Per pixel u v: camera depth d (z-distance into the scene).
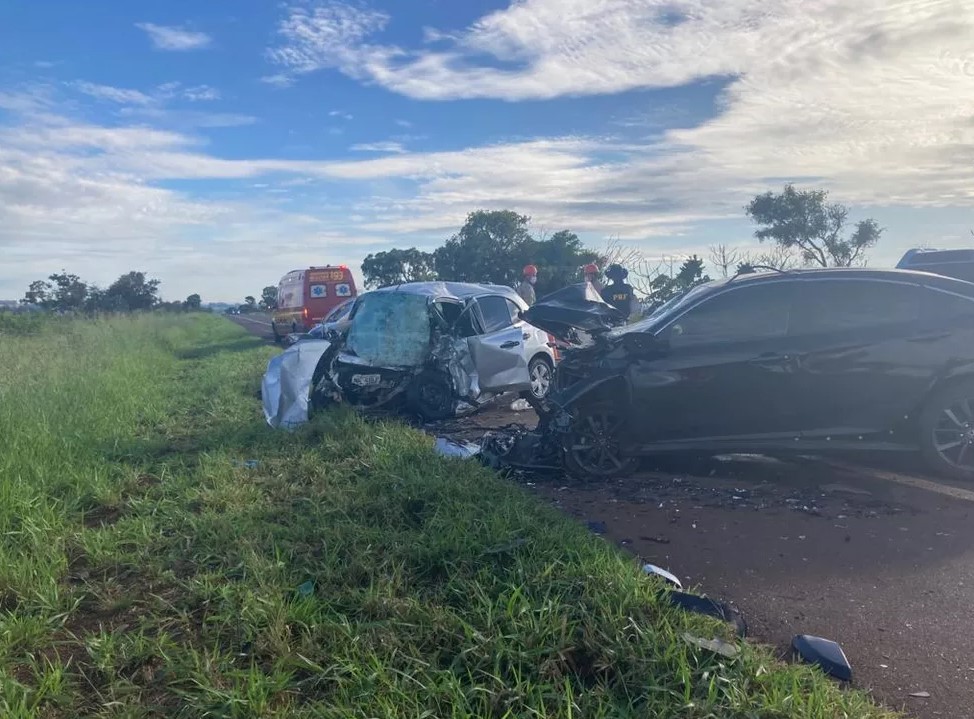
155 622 4.26
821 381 7.29
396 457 7.34
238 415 11.04
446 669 3.63
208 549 5.20
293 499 6.39
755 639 4.12
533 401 9.07
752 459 8.20
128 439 8.98
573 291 8.98
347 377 11.22
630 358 7.62
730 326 7.58
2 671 3.63
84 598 4.64
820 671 3.65
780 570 5.11
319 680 3.62
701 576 5.03
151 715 3.45
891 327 7.32
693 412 7.49
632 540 5.73
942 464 7.18
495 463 7.73
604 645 3.72
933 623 4.30
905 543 5.54
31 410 9.15
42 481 6.62
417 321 11.37
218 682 3.60
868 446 7.34
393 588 4.45
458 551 4.90
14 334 25.41
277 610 4.18
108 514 6.32
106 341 21.39
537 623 3.85
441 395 11.45
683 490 7.07
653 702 3.32
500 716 3.31
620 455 7.62
